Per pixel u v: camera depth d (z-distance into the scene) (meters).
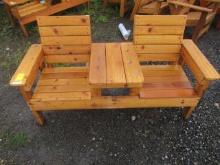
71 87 2.27
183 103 2.25
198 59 2.16
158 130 2.50
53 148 2.35
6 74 3.22
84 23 2.31
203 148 2.34
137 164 2.22
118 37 3.94
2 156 2.30
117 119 2.60
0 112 2.71
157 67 2.55
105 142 2.39
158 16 2.29
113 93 2.79
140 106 2.28
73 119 2.61
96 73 2.04
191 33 4.02
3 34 3.98
